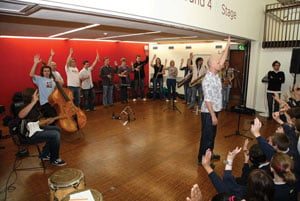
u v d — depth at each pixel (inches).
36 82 151.4
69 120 156.2
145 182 111.8
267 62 249.8
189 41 329.1
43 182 112.4
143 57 373.4
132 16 109.7
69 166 129.0
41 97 151.9
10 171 123.5
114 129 194.4
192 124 207.2
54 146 126.0
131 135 179.3
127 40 311.9
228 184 68.3
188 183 110.7
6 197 100.1
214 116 115.3
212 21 162.4
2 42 230.2
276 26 238.4
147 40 313.4
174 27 146.7
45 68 153.6
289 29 229.0
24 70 248.1
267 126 203.2
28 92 114.5
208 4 155.2
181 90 355.9
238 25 199.8
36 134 119.6
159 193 102.6
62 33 206.8
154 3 115.6
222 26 175.6
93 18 114.2
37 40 254.2
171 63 299.4
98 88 309.9
